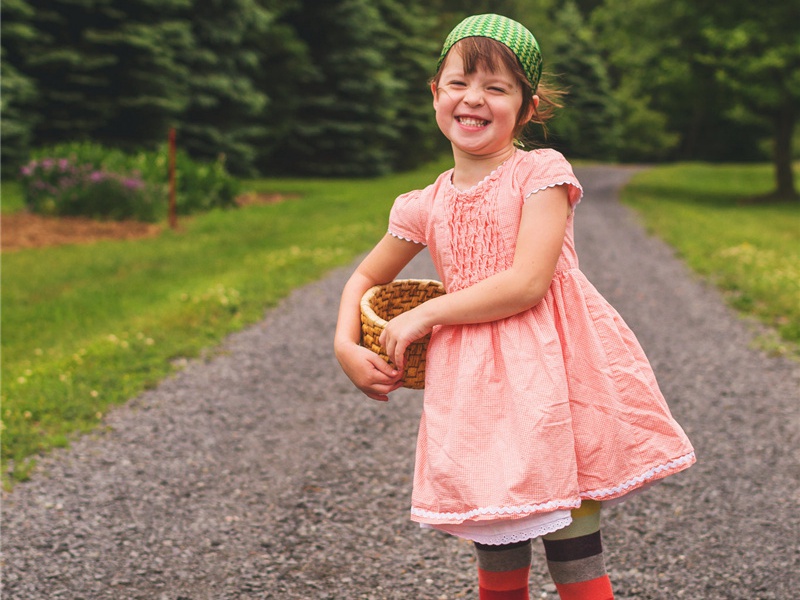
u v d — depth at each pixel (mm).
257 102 23516
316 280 8047
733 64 20547
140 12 20234
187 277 8156
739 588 2598
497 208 1748
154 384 4738
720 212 18141
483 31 1729
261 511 3205
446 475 1630
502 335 1694
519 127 1845
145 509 3207
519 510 1571
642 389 1726
